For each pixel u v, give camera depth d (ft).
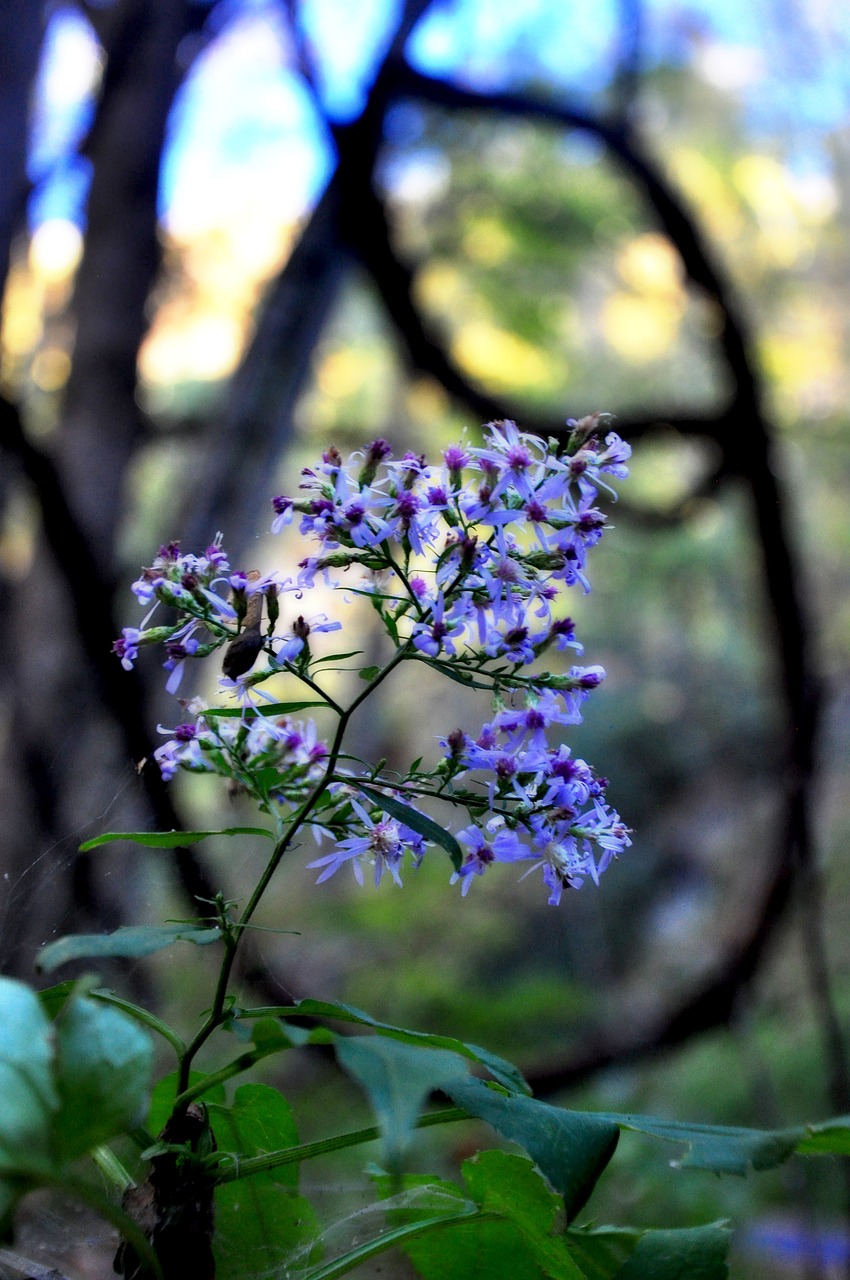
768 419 16.78
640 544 58.65
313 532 4.05
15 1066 2.92
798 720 16.10
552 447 4.23
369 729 45.85
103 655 13.61
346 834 4.07
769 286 58.90
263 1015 3.66
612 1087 23.15
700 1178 21.49
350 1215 5.19
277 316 18.56
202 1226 3.66
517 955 39.70
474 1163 4.03
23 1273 3.91
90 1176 5.76
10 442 14.14
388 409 45.93
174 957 8.73
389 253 17.72
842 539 54.65
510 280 31.78
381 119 17.03
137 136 21.35
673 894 51.70
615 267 40.09
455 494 4.07
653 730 58.13
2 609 18.93
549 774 4.05
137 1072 2.96
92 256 21.22
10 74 17.29
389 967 26.76
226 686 4.08
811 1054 30.32
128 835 3.85
